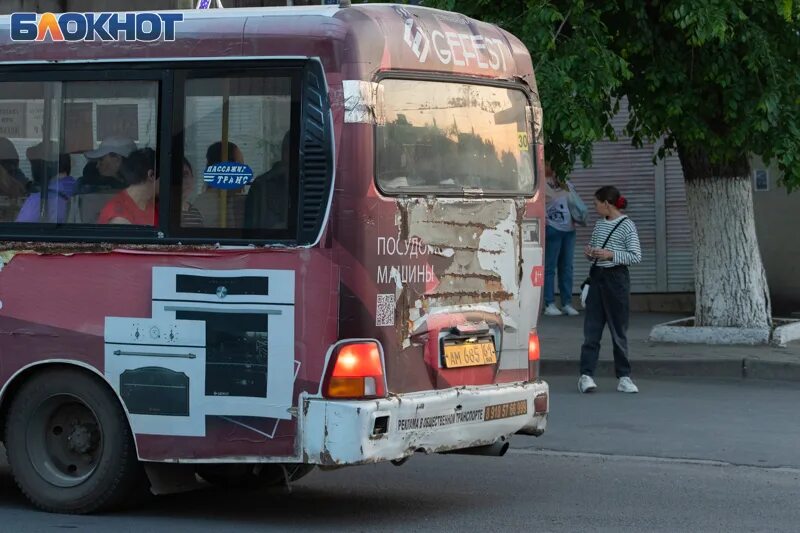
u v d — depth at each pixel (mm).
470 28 12898
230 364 11711
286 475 12508
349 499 13461
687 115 21312
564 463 15266
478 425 12406
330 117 11414
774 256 27266
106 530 11961
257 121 11664
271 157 11609
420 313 11914
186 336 11859
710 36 19547
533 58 19688
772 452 15688
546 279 27844
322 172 11422
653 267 29062
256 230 11648
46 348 12352
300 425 11469
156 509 12922
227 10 11914
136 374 12031
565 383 20812
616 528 12117
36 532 11898
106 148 12164
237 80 11734
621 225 19609
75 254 12234
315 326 11414
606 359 21438
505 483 14219
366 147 11414
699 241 22906
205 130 11836
